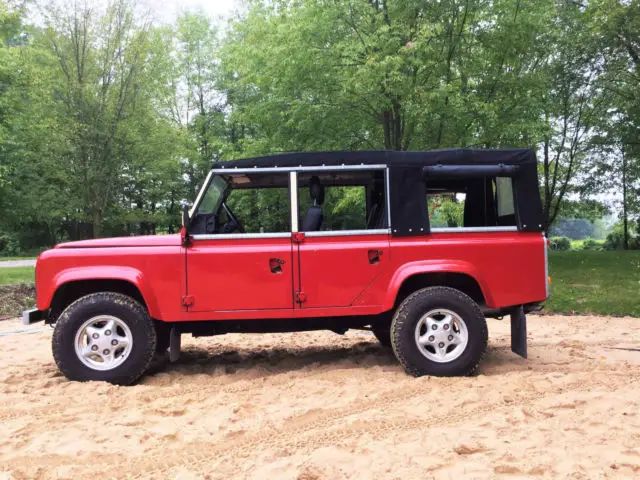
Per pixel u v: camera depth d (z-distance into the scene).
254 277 4.90
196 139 27.41
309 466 2.91
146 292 4.83
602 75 15.71
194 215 5.00
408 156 5.10
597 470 2.83
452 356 4.83
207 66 27.92
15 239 36.44
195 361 5.93
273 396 4.36
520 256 5.04
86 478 2.91
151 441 3.42
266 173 5.10
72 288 5.16
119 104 19.69
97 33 19.22
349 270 4.95
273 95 14.22
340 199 5.20
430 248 4.98
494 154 5.13
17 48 17.47
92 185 20.69
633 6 13.48
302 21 12.25
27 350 6.88
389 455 3.09
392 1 11.95
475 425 3.57
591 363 5.34
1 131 17.58
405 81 11.46
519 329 5.12
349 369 5.16
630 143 18.80
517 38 12.62
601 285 11.59
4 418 3.95
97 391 4.53
